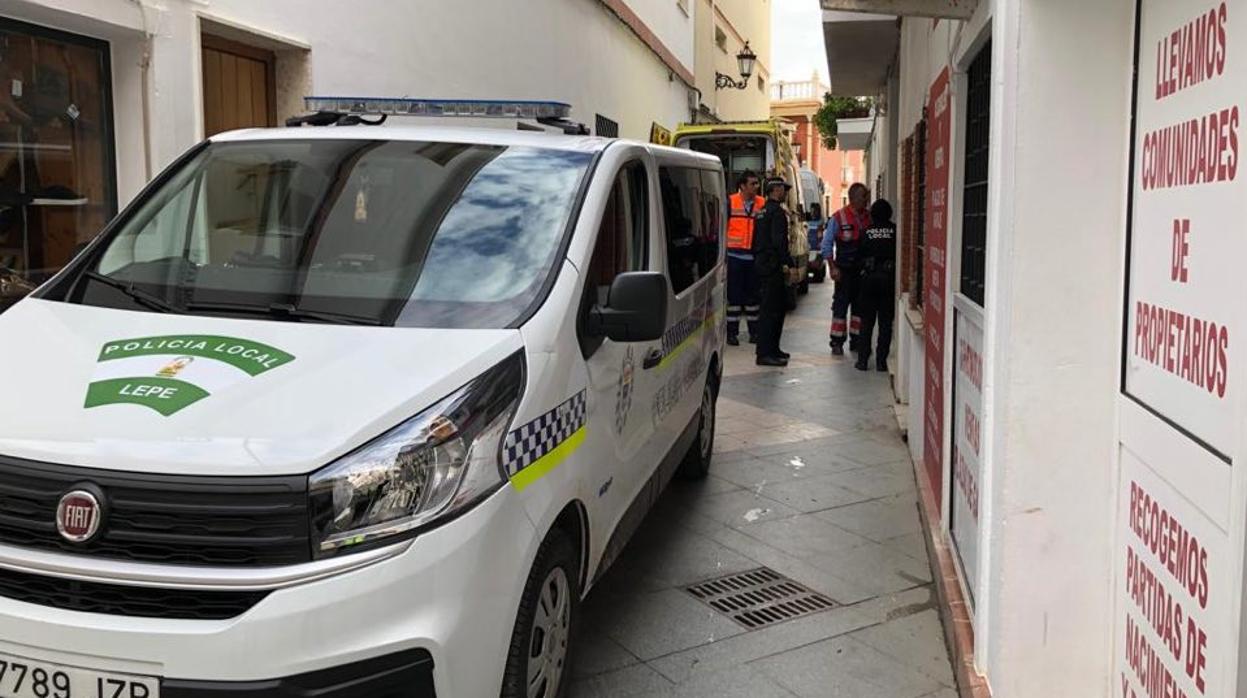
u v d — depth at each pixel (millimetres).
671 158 5312
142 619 2346
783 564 4988
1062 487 3025
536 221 3541
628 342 3490
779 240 10656
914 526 5559
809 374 10406
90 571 2363
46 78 5277
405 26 8336
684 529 5496
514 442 2797
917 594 4621
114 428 2492
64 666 2363
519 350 2963
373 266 3387
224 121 6566
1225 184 2096
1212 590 2164
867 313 10547
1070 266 2934
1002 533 3086
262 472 2381
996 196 3158
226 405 2572
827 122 27797
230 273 3422
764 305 10758
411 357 2822
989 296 3281
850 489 6266
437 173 3736
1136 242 2752
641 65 17297
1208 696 2189
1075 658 3084
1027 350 2979
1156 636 2568
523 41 11133
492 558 2639
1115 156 2875
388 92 8102
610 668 3877
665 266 4773
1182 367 2363
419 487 2504
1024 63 2871
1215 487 2146
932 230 5648
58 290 3480
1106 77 2850
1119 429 2895
